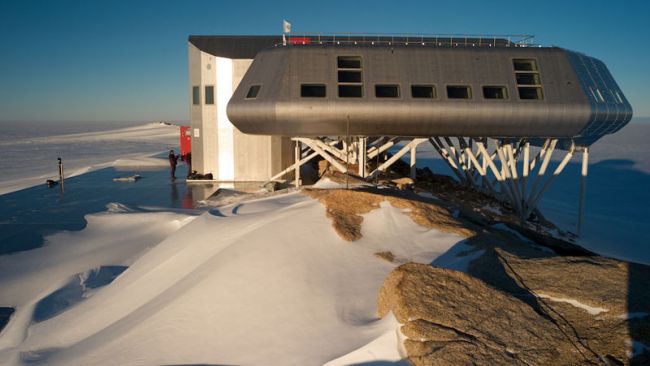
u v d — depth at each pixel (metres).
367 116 17.66
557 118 17.92
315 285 7.91
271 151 25.56
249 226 10.83
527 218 19.94
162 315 7.70
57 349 8.27
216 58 24.92
